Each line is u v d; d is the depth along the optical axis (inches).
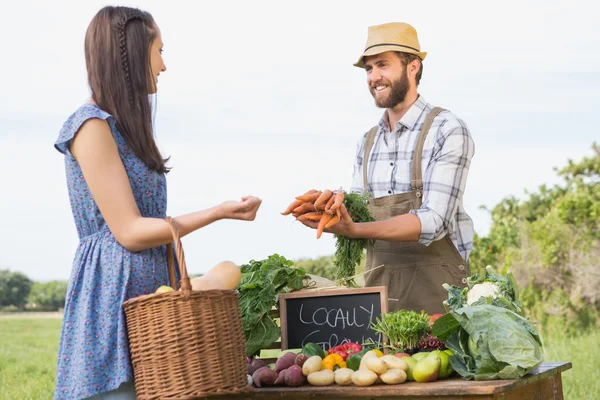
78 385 87.8
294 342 123.7
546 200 354.9
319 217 123.2
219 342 86.8
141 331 86.1
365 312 120.3
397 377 98.3
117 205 90.0
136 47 95.0
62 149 93.1
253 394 103.7
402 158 147.0
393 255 143.9
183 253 85.9
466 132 143.0
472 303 107.7
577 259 332.2
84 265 92.2
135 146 94.2
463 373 98.0
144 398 86.3
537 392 106.1
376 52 145.3
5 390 221.6
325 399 101.1
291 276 127.0
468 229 146.6
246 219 92.6
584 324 325.7
